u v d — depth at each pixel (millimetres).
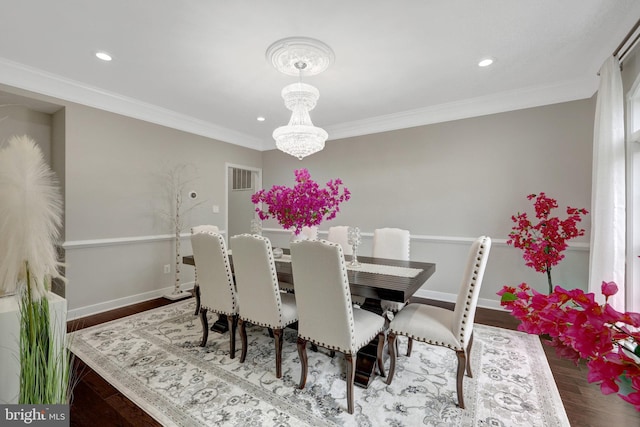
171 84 3000
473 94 3275
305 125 2568
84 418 1630
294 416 1644
